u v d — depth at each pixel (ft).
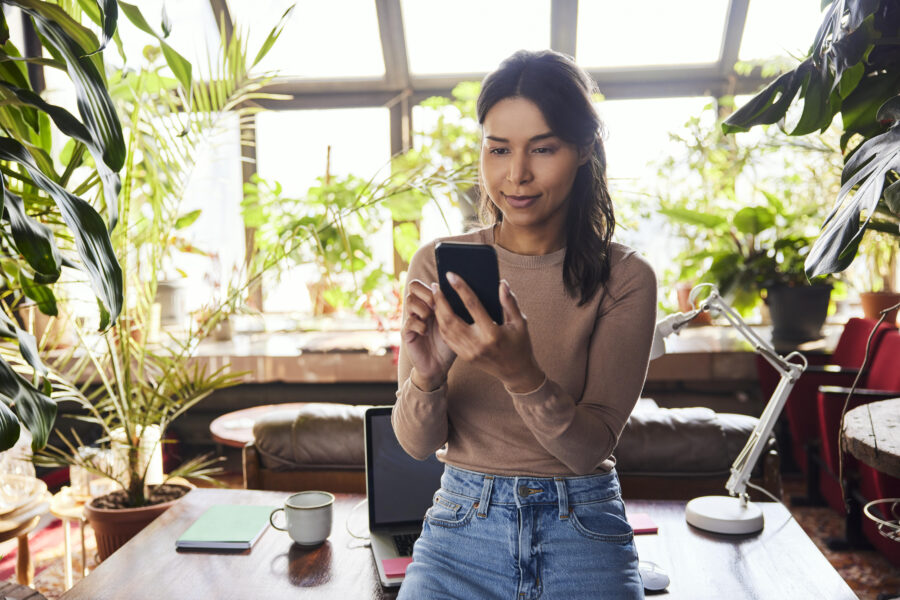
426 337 3.15
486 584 3.29
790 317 13.51
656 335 5.56
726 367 13.50
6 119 4.77
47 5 4.15
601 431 3.06
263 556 5.14
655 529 5.37
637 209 15.31
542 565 3.23
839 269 3.90
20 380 4.10
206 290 15.84
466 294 2.77
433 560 3.40
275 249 9.17
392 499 5.47
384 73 16.93
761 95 5.32
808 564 4.84
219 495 6.26
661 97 16.65
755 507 5.54
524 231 3.36
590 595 3.20
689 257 14.74
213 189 16.63
